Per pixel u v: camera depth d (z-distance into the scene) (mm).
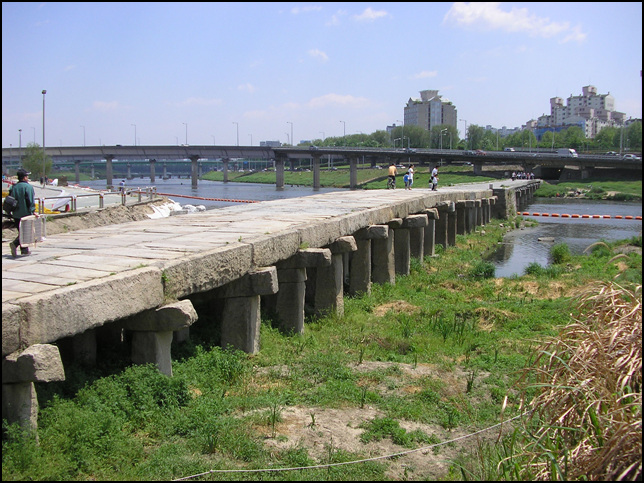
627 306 6961
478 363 11523
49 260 10078
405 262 21531
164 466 6859
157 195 43375
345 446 7801
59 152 100875
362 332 13570
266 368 10742
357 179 106562
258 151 100125
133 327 9023
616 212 55500
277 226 14523
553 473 5957
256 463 7121
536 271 22219
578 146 120188
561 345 7309
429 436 8219
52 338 7172
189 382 9469
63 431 7070
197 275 9914
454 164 114188
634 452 5730
